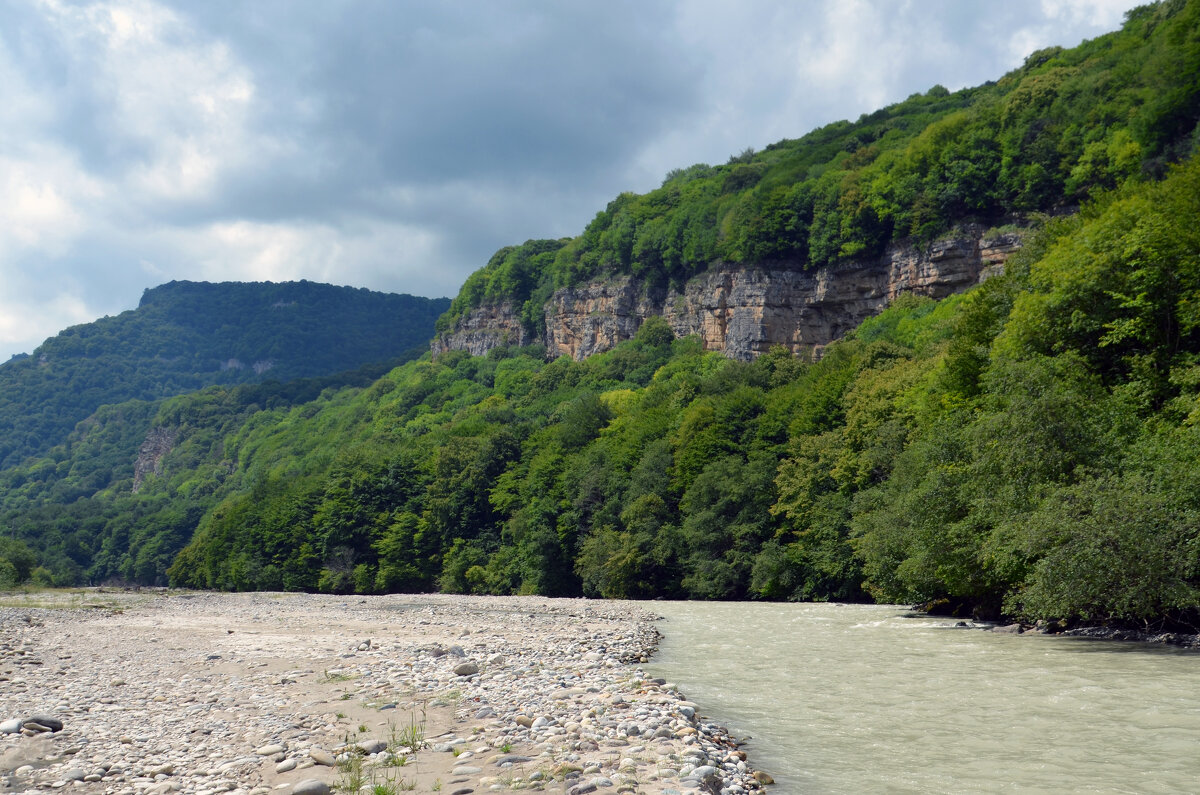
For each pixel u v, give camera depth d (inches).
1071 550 1079.0
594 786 437.1
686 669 978.1
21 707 713.6
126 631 1514.5
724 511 2726.4
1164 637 1086.4
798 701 758.5
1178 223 1390.3
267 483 6171.3
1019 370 1365.7
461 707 679.1
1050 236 1883.6
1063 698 726.5
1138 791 462.3
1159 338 1393.9
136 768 504.7
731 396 3176.7
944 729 629.0
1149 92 3937.0
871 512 1945.1
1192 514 1023.6
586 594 3225.9
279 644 1228.5
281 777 475.8
